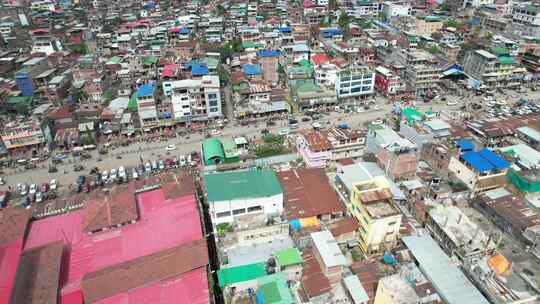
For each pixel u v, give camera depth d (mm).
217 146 102500
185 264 60625
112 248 66500
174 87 117438
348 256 69250
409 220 75438
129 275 58844
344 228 69625
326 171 94312
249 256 64500
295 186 82438
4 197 89375
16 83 148750
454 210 72938
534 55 159625
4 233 69438
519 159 91625
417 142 98188
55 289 57375
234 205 68750
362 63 151875
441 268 60812
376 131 96562
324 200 77875
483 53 153500
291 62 170625
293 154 103375
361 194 67438
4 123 118125
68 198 82812
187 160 103062
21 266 60500
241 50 190375
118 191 80562
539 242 64562
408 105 136625
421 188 82312
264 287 56812
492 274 58062
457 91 147875
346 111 132375
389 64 161250
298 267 61250
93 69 159250
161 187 82125
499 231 72812
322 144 94625
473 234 66562
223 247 66000
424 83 146375
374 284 59812
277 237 68688
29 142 109750
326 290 58594
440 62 162000
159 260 60812
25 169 102938
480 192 81438
